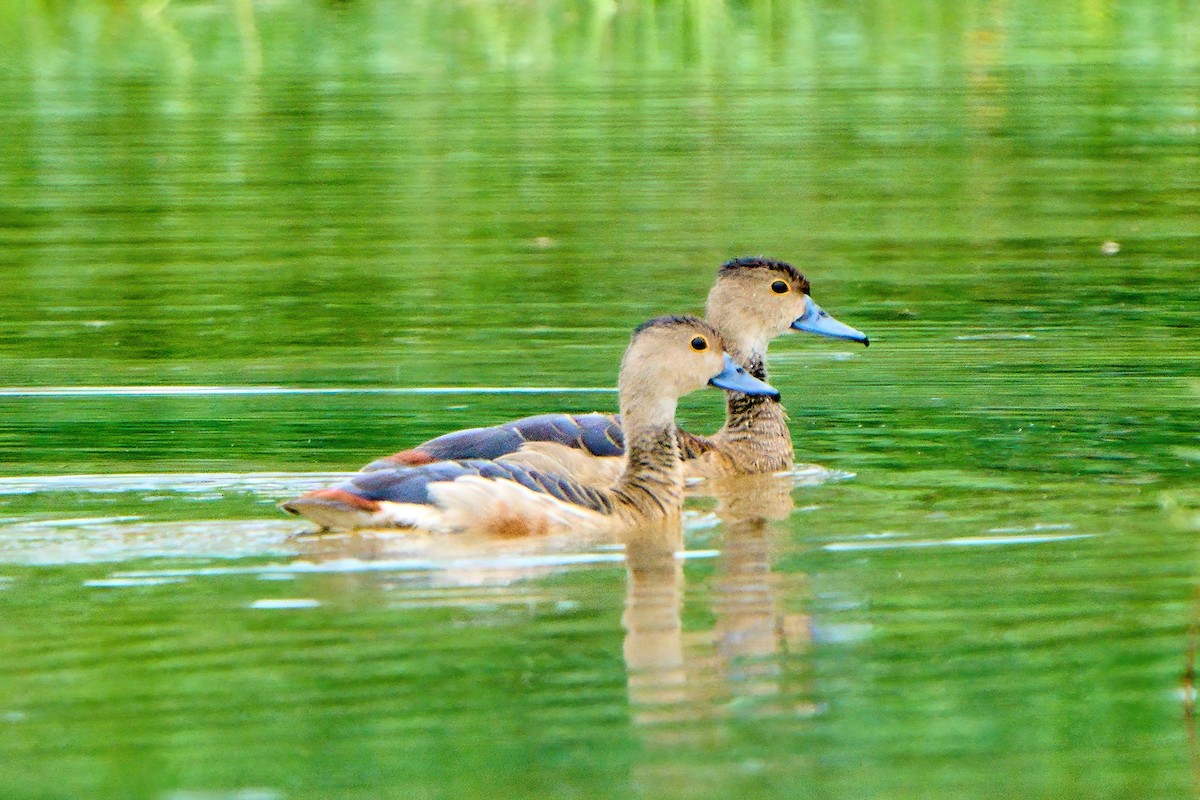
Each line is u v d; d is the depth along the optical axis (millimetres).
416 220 23812
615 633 9828
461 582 10789
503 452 14000
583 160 26734
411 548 11578
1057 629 9883
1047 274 21047
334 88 31484
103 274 21359
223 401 16406
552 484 12398
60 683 9000
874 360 17797
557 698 8875
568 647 9578
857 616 10164
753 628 9922
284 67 32969
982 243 22562
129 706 8734
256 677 9094
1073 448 14484
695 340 13547
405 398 16578
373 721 8594
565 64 33688
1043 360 17547
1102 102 29953
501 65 33500
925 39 35281
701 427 17250
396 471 12188
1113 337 18375
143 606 10195
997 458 14219
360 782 7969
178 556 11289
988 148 27469
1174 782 8148
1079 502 12711
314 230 23406
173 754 8234
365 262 21906
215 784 7945
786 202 24547
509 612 10188
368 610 10195
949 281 20812
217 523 12195
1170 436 14766
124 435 15141
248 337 18828
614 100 30422
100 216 24047
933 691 9039
